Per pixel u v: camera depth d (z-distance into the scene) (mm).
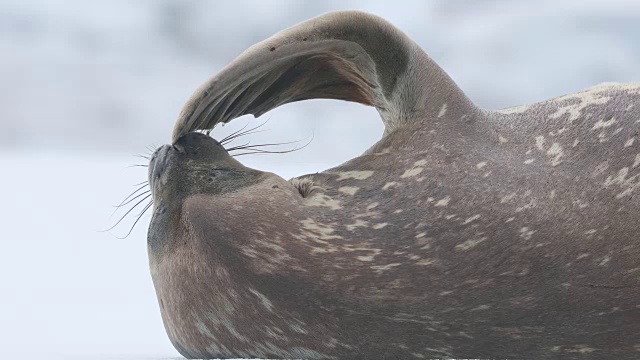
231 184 17609
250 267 16641
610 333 16547
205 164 18031
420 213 16984
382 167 17812
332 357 17031
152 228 18203
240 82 18438
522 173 17344
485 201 17000
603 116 18172
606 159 17359
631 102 18312
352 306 16469
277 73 19562
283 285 16547
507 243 16594
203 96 18109
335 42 18938
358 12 18906
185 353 18562
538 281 16469
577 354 16766
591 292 16438
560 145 17875
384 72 19328
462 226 16781
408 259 16531
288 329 16922
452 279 16453
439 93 19016
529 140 18188
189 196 17625
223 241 16766
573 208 16828
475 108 18969
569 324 16531
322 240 16703
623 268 16422
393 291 16422
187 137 18469
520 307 16469
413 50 19312
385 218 16938
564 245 16547
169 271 17750
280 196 17141
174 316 18000
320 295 16469
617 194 16875
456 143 18156
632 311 16422
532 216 16781
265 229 16750
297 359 17250
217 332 17516
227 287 16953
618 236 16547
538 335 16641
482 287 16469
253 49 18359
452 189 17203
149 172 18906
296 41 18547
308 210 17047
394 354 16875
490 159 17750
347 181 17703
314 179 17938
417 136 18453
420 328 16609
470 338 16672
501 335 16656
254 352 17438
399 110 19406
